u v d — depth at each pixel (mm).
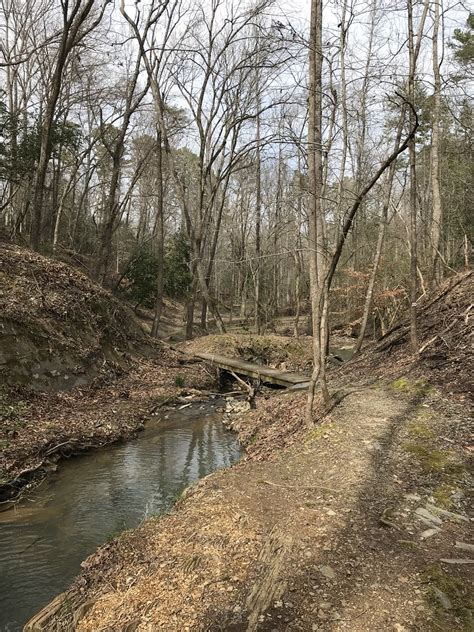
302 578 3859
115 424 10227
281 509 5090
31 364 10625
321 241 8023
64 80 21906
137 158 32781
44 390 10469
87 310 14164
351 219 6945
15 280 12492
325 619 3391
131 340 16500
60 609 3967
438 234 14789
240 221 32281
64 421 9578
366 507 4973
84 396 11305
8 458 7414
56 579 4754
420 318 12227
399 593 3605
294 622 3383
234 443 9695
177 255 29047
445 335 10219
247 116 19719
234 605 3619
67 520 6113
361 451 6383
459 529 4469
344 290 22859
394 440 6570
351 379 11234
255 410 11539
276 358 18141
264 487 5730
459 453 5902
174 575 4094
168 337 24531
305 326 30078
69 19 14227
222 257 40625
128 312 18188
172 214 41750
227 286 50844
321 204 7938
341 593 3658
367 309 15133
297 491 5520
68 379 11375
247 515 5000
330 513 4891
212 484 6000
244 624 3400
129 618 3627
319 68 7488
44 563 5062
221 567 4125
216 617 3508
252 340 19094
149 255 26453
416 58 9281
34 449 7922
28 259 13750
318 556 4145
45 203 30500
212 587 3859
